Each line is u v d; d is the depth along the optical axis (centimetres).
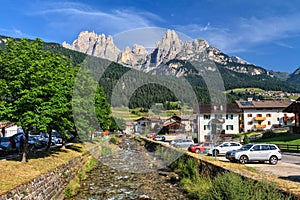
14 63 1942
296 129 5247
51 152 2733
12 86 1923
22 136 2811
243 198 1217
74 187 2200
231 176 1413
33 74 1956
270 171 2114
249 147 2753
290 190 1208
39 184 1578
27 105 1945
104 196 1995
